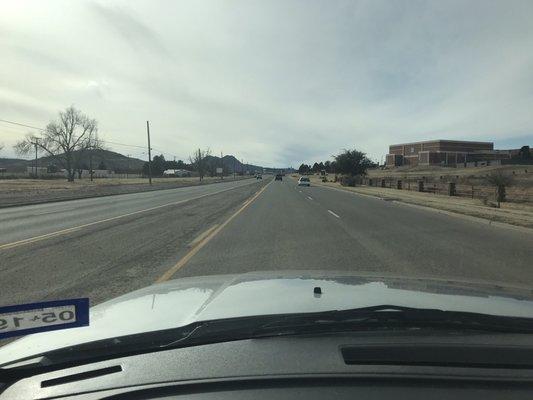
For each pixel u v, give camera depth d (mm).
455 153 182500
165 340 2773
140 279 8508
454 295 3680
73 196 37688
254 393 2289
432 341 2766
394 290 3801
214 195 41906
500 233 15812
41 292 7586
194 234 15055
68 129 95688
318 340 2816
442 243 13320
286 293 3637
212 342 2828
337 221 19297
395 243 13227
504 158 173875
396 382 2373
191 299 3646
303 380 2369
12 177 106562
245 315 2934
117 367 2578
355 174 82250
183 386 2352
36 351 2664
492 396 2283
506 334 2928
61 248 12211
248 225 17688
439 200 32250
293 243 13078
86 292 7574
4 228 16844
